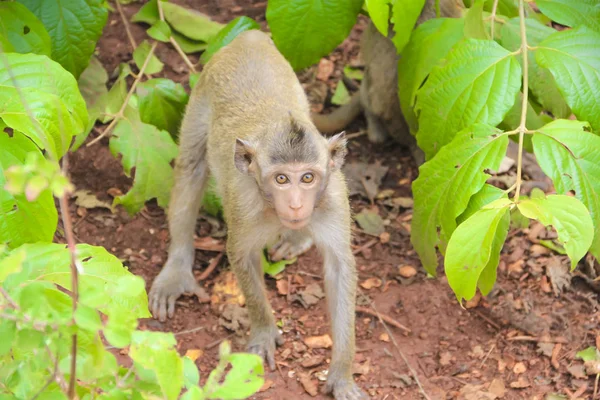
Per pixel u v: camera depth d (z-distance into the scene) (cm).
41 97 517
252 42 716
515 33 668
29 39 671
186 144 732
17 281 361
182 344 688
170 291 725
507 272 741
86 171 838
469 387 643
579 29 606
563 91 589
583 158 551
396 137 872
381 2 659
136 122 774
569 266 736
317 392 643
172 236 743
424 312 712
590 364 648
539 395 634
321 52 754
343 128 909
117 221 801
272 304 729
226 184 638
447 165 580
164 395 344
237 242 621
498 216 528
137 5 988
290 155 527
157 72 887
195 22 938
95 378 364
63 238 770
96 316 331
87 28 727
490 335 690
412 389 646
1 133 530
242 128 634
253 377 352
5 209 520
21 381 355
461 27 664
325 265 632
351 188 836
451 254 532
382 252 778
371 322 709
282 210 531
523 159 841
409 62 685
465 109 596
